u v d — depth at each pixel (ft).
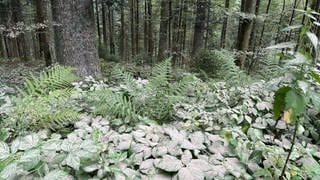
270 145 6.76
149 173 5.20
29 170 4.43
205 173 5.32
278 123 7.70
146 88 9.07
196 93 9.99
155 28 43.96
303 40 4.25
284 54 4.56
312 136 7.54
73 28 14.40
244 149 6.24
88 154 4.75
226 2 25.21
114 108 8.11
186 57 28.17
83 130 6.88
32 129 7.13
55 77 8.23
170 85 9.49
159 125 7.80
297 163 6.00
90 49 15.02
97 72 15.60
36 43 40.09
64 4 14.14
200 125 7.68
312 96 4.09
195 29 29.55
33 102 7.27
